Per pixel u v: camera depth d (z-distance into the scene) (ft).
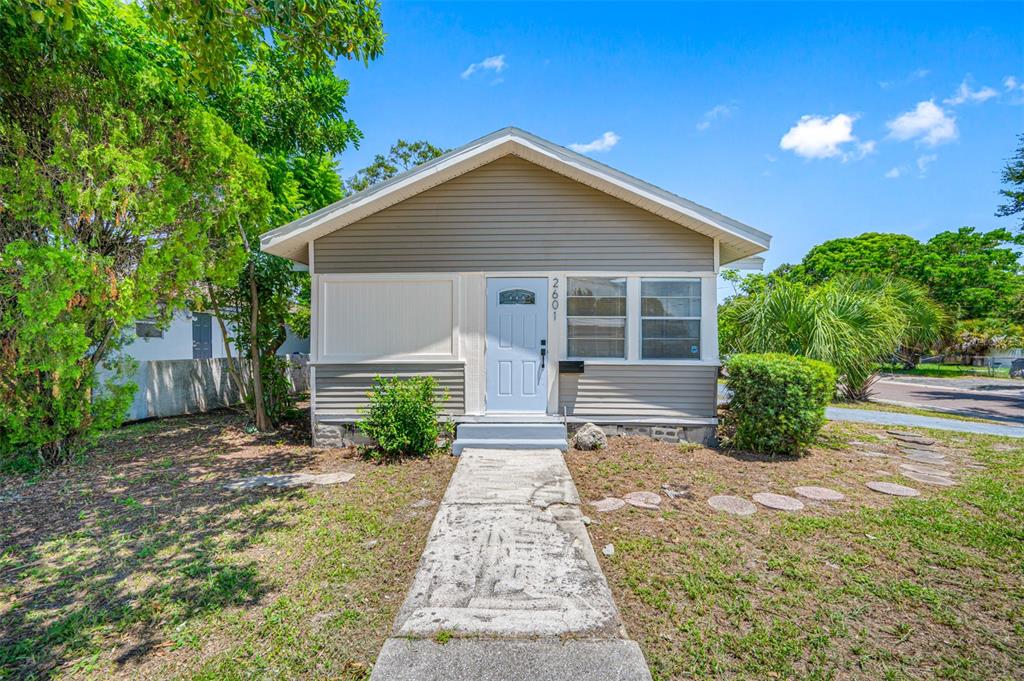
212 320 43.91
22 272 17.01
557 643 7.77
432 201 22.31
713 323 21.89
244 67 27.84
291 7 13.64
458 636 7.91
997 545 11.79
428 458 20.02
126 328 24.08
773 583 10.05
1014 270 85.20
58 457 19.27
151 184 18.85
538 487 15.56
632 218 22.07
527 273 22.25
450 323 22.34
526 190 22.24
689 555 11.28
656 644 8.13
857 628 8.55
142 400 29.17
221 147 20.70
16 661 7.90
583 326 22.34
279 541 12.34
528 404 22.29
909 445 22.40
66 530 13.23
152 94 19.27
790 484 16.48
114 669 7.72
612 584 10.02
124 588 10.17
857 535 12.39
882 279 46.52
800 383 19.70
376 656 7.91
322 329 22.45
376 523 13.39
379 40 15.12
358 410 22.39
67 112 17.01
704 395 21.88
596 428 21.11
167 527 13.33
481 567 10.25
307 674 7.51
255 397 27.58
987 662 7.72
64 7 12.57
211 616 9.10
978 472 18.07
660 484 16.37
